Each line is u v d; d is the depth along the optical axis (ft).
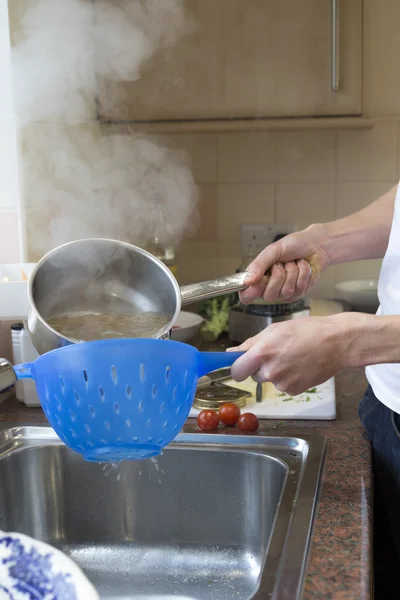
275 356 2.56
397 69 6.25
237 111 5.97
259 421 3.74
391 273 3.40
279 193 6.59
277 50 5.86
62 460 3.44
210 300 5.79
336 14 5.68
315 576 2.16
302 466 3.10
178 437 3.45
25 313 3.57
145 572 3.32
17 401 4.10
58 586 1.82
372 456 3.38
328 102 5.92
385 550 3.51
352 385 4.44
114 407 2.24
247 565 3.27
